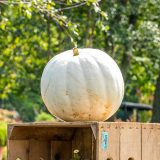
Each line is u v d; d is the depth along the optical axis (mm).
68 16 16562
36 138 6590
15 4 10383
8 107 31641
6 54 18750
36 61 19078
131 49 16781
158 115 14367
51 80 6066
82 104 5977
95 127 5707
